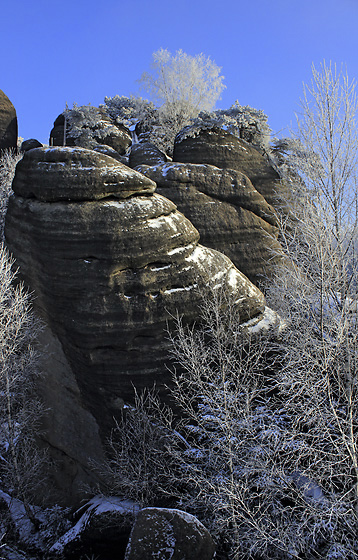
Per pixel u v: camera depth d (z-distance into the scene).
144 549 7.00
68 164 9.49
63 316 9.26
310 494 8.38
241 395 8.97
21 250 9.86
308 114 9.59
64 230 9.16
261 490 8.46
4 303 10.04
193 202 14.70
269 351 9.66
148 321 9.08
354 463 7.96
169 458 8.85
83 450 9.46
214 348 8.85
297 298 9.81
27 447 9.84
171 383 9.20
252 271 14.70
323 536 7.73
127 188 9.52
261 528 7.70
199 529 7.25
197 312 9.36
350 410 8.45
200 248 10.11
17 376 9.56
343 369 9.05
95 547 8.38
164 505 8.63
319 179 9.52
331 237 9.47
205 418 8.51
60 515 9.45
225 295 9.65
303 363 9.03
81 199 9.36
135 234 9.19
